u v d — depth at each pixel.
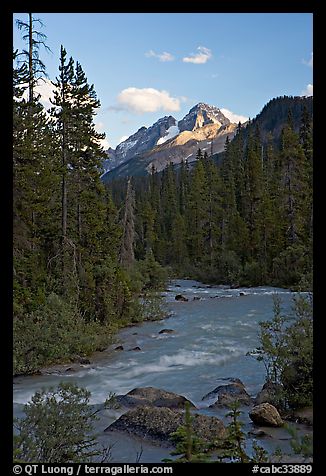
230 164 66.38
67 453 6.12
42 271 19.38
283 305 25.30
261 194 48.38
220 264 46.59
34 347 14.09
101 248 27.05
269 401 9.50
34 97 19.41
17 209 16.78
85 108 24.14
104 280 21.64
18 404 9.90
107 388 11.75
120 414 9.20
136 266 34.56
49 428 6.07
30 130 17.45
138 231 63.25
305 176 41.03
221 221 53.78
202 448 5.75
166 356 14.98
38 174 18.05
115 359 15.08
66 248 21.75
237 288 39.97
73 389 6.78
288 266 38.09
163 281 37.69
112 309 21.19
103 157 26.44
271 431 8.15
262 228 44.84
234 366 13.29
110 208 30.17
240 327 19.16
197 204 56.81
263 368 12.88
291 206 41.66
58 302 16.42
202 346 16.02
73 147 24.95
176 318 23.06
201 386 11.56
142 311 23.06
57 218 25.09
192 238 57.31
